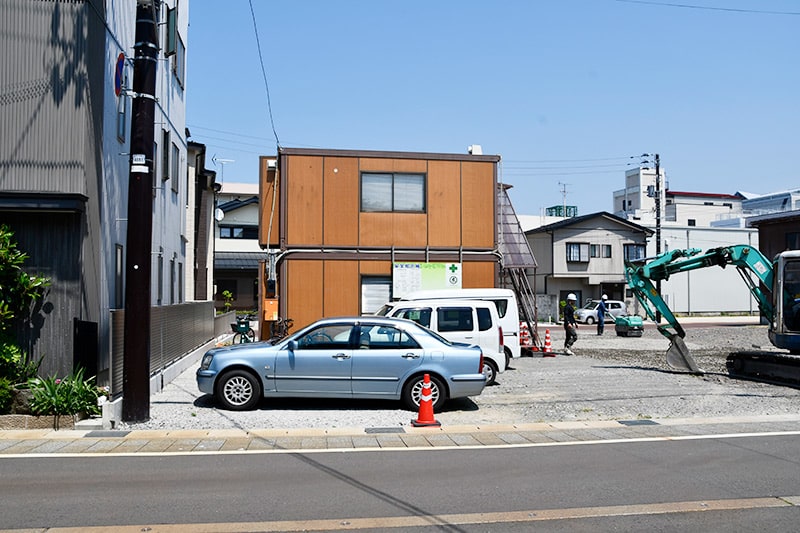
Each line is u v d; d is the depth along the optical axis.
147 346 10.51
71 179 11.42
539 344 23.20
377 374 11.59
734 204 81.12
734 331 35.91
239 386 11.48
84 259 11.41
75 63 11.57
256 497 6.74
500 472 7.83
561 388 14.75
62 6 11.62
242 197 54.00
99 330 12.09
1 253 10.53
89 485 7.14
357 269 20.14
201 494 6.83
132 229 10.42
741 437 9.95
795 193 64.38
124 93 11.09
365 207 20.30
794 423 11.12
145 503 6.51
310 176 20.08
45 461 8.23
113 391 10.68
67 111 11.50
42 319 11.19
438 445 9.31
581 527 5.92
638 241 54.78
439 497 6.79
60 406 9.95
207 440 9.45
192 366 18.09
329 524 5.95
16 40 11.52
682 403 12.89
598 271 54.00
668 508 6.46
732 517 6.21
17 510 6.27
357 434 9.96
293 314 19.72
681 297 56.75
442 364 11.72
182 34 20.77
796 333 15.83
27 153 11.41
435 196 20.70
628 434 10.16
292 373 11.46
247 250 49.38
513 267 22.38
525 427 10.63
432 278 20.44
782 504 6.60
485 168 21.09
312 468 7.96
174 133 19.58
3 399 9.95
